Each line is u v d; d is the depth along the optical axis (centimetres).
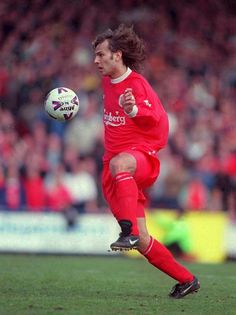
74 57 5397
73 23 5634
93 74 5269
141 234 1880
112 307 1752
